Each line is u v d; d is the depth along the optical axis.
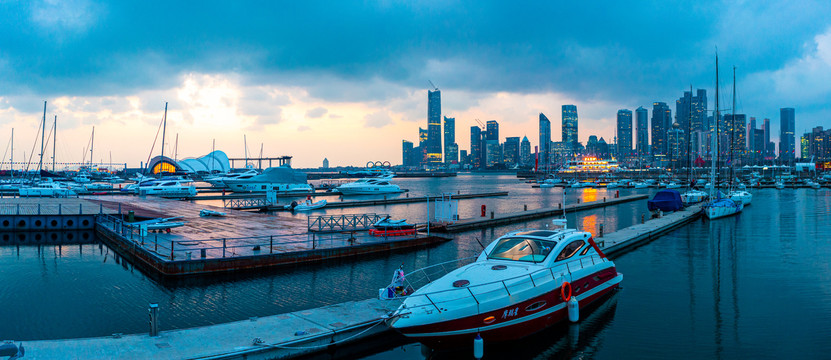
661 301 19.36
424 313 13.15
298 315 15.14
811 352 14.16
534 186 153.00
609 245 30.31
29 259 27.66
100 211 42.31
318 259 26.36
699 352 14.27
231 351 12.10
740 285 21.86
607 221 50.44
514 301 14.37
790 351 14.27
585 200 90.12
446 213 45.19
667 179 163.75
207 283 21.56
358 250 28.09
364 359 14.26
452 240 34.50
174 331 13.51
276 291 20.31
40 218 39.81
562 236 17.64
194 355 11.79
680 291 20.88
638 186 142.00
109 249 31.33
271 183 96.25
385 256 28.38
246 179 95.62
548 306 15.57
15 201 56.41
